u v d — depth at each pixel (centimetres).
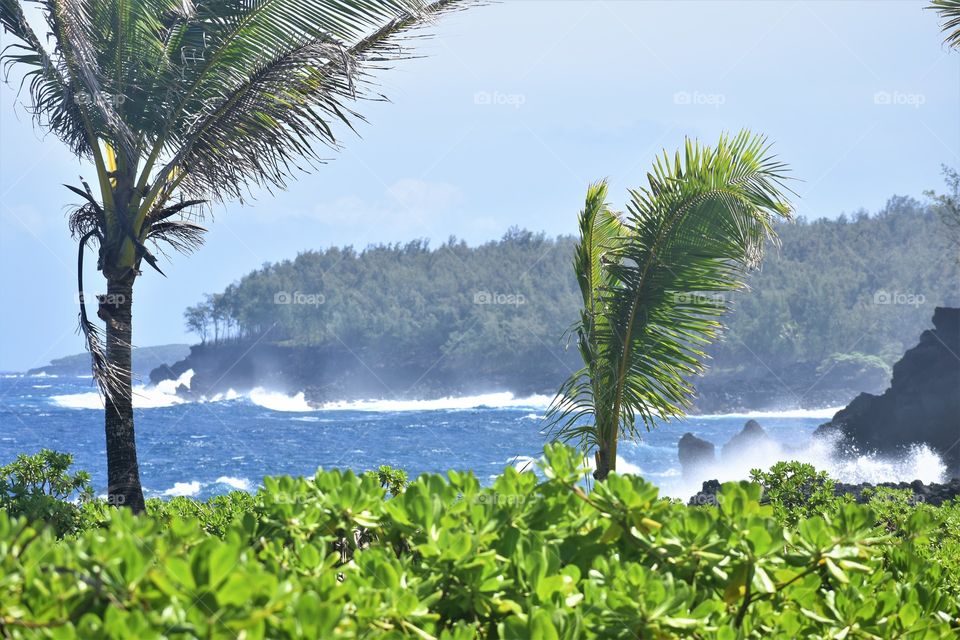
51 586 259
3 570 257
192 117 1323
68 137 1340
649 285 1303
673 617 300
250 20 1266
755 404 15062
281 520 388
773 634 325
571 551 372
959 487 1552
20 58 1271
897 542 495
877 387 15962
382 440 10356
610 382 1317
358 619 284
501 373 18625
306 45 1249
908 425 5019
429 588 320
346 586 296
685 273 1286
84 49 1183
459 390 18825
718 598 348
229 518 1023
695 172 1257
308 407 18775
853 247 19975
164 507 1248
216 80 1305
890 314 17375
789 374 16362
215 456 8625
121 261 1311
